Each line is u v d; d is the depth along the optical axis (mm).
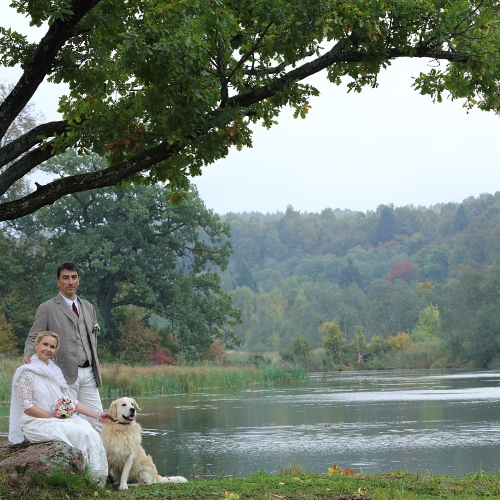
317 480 8539
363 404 28328
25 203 9172
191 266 64750
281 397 33188
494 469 13539
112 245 58656
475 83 10664
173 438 18844
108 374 40438
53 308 9047
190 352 64188
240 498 7402
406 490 7883
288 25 9297
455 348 87875
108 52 10578
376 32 9430
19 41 10695
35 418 8211
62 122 10094
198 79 8914
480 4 10039
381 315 127438
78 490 7570
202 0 8875
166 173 9891
